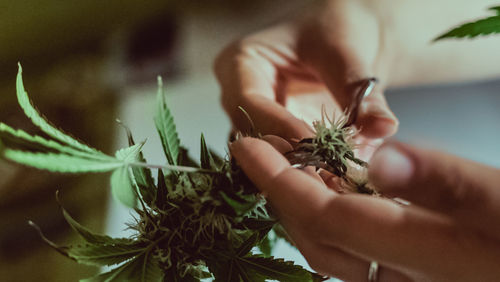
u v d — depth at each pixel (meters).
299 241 0.32
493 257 0.28
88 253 0.29
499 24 0.30
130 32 0.85
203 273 0.33
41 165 0.26
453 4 0.61
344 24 0.50
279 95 0.52
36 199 0.66
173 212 0.31
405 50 0.64
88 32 0.83
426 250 0.28
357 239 0.29
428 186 0.26
